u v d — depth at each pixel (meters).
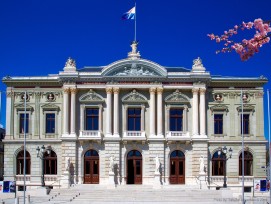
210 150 79.12
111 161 76.50
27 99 80.75
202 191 69.25
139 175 78.06
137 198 66.06
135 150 78.44
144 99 79.44
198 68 79.19
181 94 79.62
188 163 78.06
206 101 80.38
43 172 73.25
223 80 80.12
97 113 79.75
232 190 72.50
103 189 71.62
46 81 80.31
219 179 78.25
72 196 67.19
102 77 78.75
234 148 79.31
